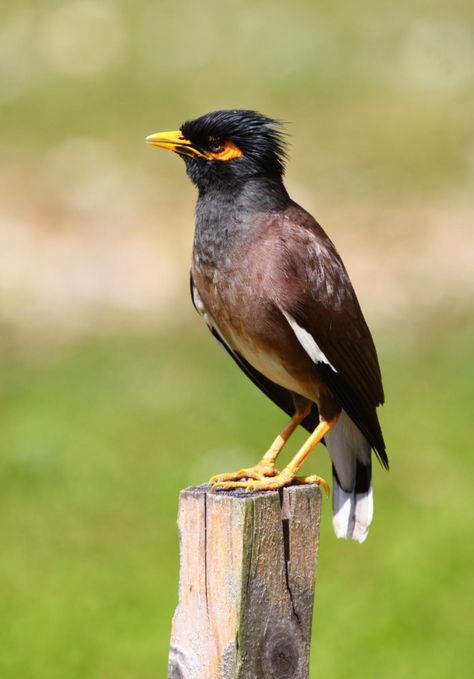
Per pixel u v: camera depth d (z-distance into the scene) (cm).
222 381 1474
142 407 1409
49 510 1195
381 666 948
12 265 1794
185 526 585
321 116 2211
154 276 1759
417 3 2619
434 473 1237
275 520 577
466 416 1358
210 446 1301
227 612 573
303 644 585
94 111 2292
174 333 1628
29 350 1598
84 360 1556
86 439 1323
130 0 2725
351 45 2469
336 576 1072
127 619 1020
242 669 573
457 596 1033
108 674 952
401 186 1959
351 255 1784
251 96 2316
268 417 1368
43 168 2066
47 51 2531
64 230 1877
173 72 2431
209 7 2681
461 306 1648
